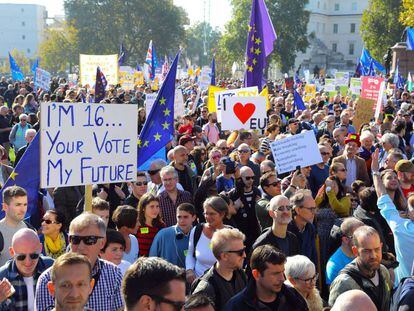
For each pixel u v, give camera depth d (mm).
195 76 38875
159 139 8633
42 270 4969
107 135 5848
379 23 77438
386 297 5051
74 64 89062
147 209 6574
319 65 114250
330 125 13594
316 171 9406
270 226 6758
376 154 8891
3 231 5719
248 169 7480
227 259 4957
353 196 8297
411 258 5887
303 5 83062
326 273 6191
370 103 14625
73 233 4484
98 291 4449
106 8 84562
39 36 142000
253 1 12781
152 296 2914
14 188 5809
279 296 4613
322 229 7277
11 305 4664
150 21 84875
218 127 14711
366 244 4879
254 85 12992
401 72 35812
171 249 6230
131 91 26312
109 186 8109
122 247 5297
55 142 5586
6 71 110250
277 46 82062
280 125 13773
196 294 4094
